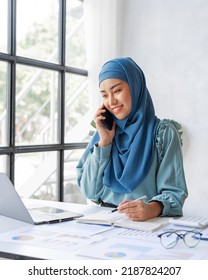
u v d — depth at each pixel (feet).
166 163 4.81
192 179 10.16
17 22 8.36
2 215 4.33
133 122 5.23
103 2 10.37
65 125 10.01
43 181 9.94
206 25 9.87
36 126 10.37
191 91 10.11
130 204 4.01
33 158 9.64
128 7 10.89
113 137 5.27
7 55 7.98
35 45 9.65
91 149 5.54
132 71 5.16
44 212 4.40
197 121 10.06
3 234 3.49
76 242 3.22
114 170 5.16
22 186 9.49
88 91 10.37
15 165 8.44
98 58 10.28
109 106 5.12
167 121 5.17
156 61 10.56
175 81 10.32
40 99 10.18
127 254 2.91
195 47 10.03
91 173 5.23
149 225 3.74
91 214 4.39
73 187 10.61
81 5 10.45
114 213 4.31
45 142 9.93
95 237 3.39
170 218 4.16
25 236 3.41
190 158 10.17
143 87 5.36
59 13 9.78
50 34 9.87
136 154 5.03
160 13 10.46
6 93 8.18
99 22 10.30
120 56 11.05
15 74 8.20
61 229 3.70
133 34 10.85
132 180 4.91
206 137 9.96
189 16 10.08
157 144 4.97
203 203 10.05
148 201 4.52
